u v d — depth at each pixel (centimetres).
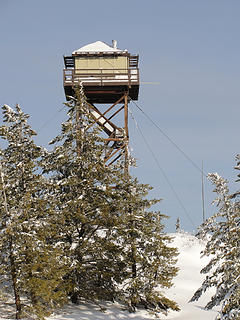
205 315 3866
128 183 3966
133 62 5288
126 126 5053
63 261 3456
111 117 5191
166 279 3906
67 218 3675
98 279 3800
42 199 3425
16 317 3048
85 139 3941
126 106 5091
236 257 2692
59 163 3891
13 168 3469
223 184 2923
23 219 3136
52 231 3381
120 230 3788
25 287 2994
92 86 5081
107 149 4791
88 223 3759
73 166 3919
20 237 3006
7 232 2902
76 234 3947
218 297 2767
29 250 3042
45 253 3119
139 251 3856
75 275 3584
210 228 2895
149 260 3847
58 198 3738
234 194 2931
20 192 3431
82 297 4006
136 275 3928
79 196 3784
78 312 3569
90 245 3709
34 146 3506
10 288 3278
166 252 3956
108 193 3803
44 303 3322
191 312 4009
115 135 5119
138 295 3775
